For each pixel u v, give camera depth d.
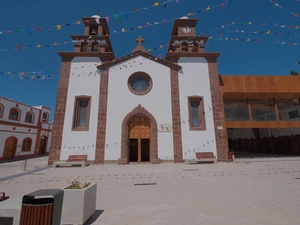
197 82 16.25
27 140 23.64
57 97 15.05
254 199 5.13
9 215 3.53
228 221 3.77
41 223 2.77
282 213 4.13
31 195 2.91
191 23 18.22
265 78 16.95
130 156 15.98
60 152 13.95
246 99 16.66
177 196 5.55
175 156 14.45
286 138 19.62
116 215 4.16
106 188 6.62
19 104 22.52
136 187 6.74
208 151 14.72
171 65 16.47
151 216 4.08
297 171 9.51
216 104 15.78
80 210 3.73
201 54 16.86
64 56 16.11
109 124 14.78
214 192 5.91
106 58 16.22
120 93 15.54
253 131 24.34
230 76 16.88
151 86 15.86
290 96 16.45
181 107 15.57
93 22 17.36
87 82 15.60
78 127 14.73
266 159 15.23
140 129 15.44
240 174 9.03
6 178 8.67
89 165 13.42
